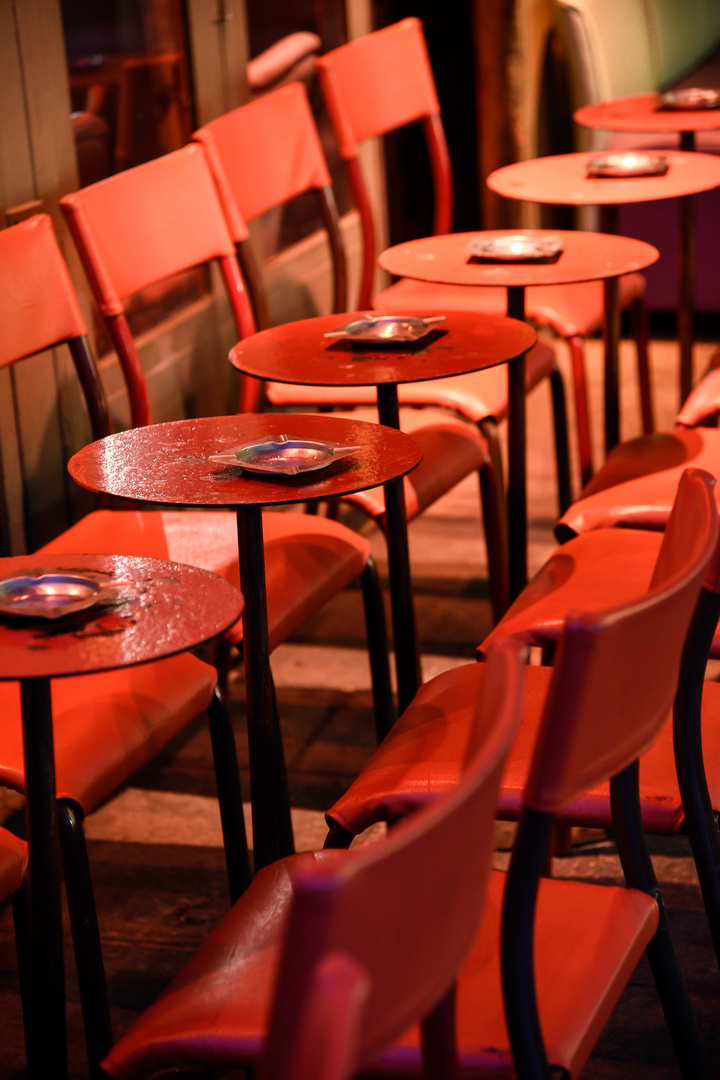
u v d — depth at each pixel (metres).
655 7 5.32
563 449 3.08
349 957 0.74
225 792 1.80
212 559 2.07
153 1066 1.14
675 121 3.37
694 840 1.50
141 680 1.74
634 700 1.07
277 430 1.71
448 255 2.54
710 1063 1.72
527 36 4.55
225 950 1.25
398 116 3.46
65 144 2.62
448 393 2.71
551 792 1.02
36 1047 1.47
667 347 4.87
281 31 3.72
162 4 3.06
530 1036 1.08
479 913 0.93
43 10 2.52
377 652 2.25
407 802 1.47
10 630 1.15
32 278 2.17
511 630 1.84
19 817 2.39
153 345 3.05
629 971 1.26
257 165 2.93
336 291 3.22
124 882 2.20
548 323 3.17
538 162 3.23
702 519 1.20
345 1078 0.63
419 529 3.63
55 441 2.62
